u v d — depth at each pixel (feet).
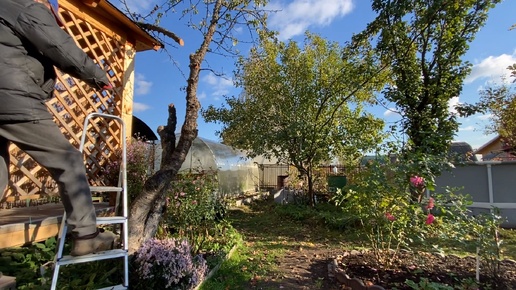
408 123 23.48
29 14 6.49
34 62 6.85
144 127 26.32
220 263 13.39
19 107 6.48
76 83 13.75
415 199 13.15
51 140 6.97
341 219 22.44
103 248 7.66
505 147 36.24
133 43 18.13
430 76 23.59
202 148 36.42
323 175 35.29
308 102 28.07
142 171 15.49
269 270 13.48
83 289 8.25
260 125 29.12
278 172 55.98
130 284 9.26
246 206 35.29
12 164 11.33
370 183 12.95
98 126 15.26
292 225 24.34
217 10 15.06
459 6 21.33
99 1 14.15
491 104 31.63
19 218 10.03
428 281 10.72
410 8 22.07
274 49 26.22
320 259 15.34
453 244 16.49
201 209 16.63
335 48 29.63
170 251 9.85
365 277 11.60
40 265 9.18
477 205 24.23
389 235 13.03
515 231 21.22
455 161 21.20
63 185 7.07
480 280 11.06
